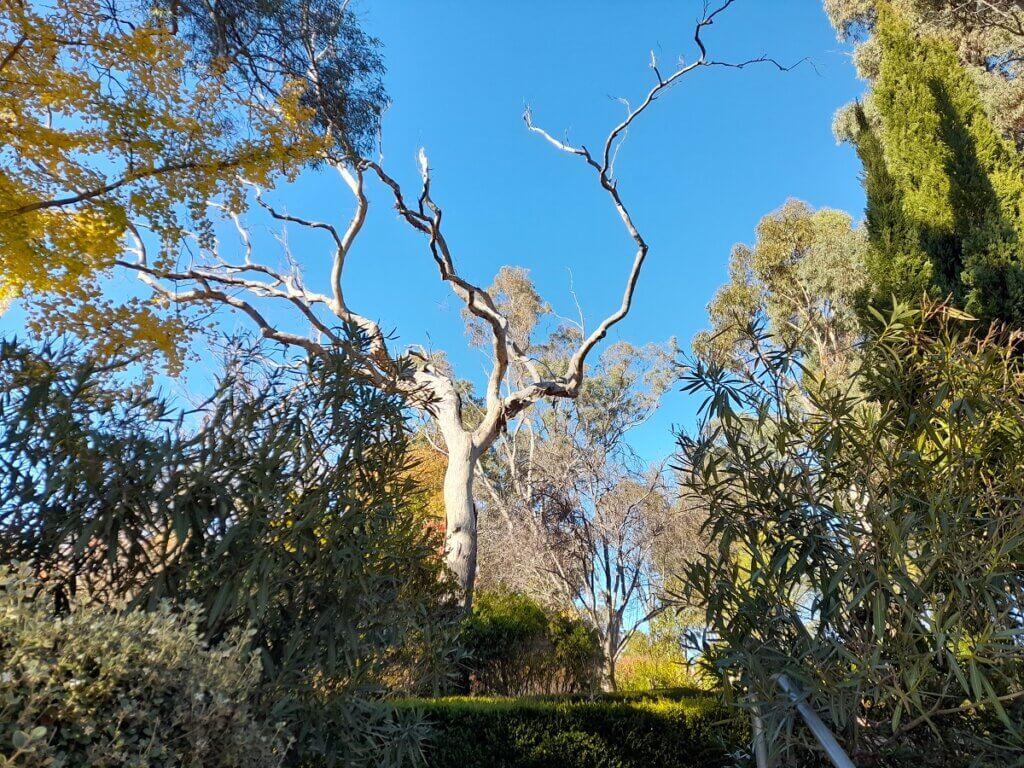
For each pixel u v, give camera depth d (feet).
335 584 9.04
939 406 8.35
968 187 18.40
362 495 9.59
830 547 7.79
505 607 24.18
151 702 5.11
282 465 8.87
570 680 23.49
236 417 9.00
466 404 60.70
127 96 17.06
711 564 8.38
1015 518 7.34
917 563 7.34
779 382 9.00
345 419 9.57
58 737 4.66
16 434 7.85
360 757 8.95
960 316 8.79
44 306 16.97
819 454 8.16
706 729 14.38
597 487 30.45
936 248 18.19
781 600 7.91
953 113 19.58
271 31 27.22
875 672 7.01
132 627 5.32
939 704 7.24
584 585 28.89
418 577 11.03
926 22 39.45
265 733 7.11
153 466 8.01
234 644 8.05
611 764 14.07
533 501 32.48
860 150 20.43
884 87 20.74
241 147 18.93
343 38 30.42
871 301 18.16
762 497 8.30
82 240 16.93
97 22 17.62
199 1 24.52
